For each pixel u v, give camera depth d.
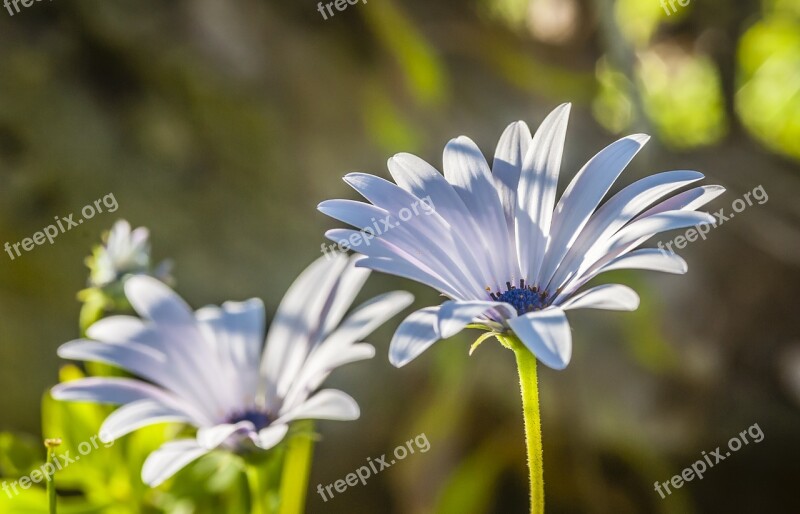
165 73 0.68
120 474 0.47
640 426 0.69
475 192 0.40
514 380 0.70
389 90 0.75
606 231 0.39
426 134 0.75
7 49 0.64
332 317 0.43
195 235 0.66
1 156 0.62
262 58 0.72
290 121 0.71
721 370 0.71
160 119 0.67
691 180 0.39
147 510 0.46
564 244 0.40
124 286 0.45
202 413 0.43
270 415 0.43
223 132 0.69
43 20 0.66
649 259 0.37
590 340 0.71
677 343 0.71
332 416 0.40
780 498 0.69
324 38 0.75
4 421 0.58
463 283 0.39
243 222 0.67
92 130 0.65
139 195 0.65
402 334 0.37
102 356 0.42
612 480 0.69
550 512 0.69
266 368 0.43
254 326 0.44
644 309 0.71
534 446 0.39
